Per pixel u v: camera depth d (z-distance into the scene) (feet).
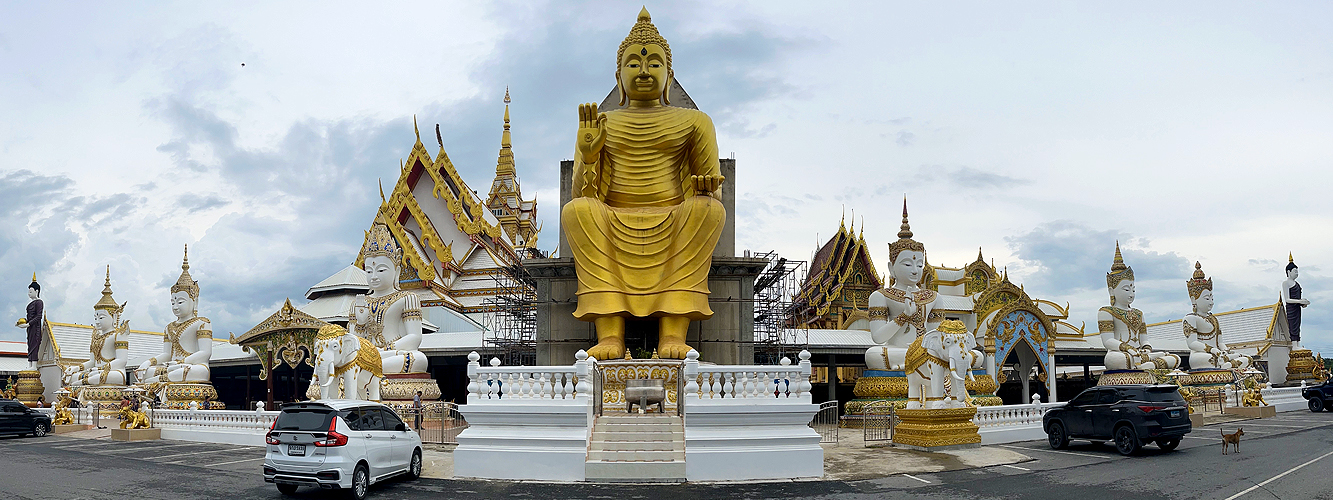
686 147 101.09
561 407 67.36
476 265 177.47
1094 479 64.39
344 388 96.84
